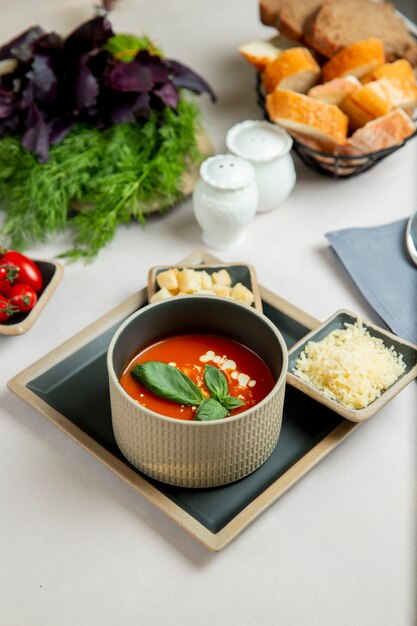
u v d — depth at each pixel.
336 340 1.08
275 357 0.95
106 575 0.90
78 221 1.31
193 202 1.37
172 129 1.36
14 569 0.90
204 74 1.67
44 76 1.34
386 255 1.29
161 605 0.87
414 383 1.11
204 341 1.04
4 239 1.33
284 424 1.02
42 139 1.30
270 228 1.38
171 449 0.88
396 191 1.46
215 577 0.89
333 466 1.01
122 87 1.33
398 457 1.02
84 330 1.13
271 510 0.96
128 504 0.97
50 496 0.97
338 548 0.92
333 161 1.42
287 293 1.26
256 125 1.37
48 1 1.87
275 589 0.88
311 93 1.37
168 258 1.32
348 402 1.00
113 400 0.92
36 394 1.05
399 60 1.42
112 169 1.34
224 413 0.90
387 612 0.87
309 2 1.53
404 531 0.94
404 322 1.19
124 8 1.85
